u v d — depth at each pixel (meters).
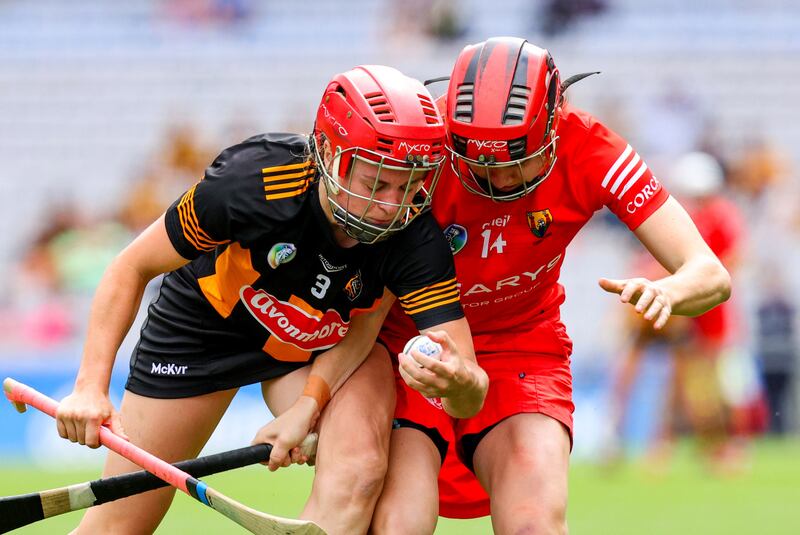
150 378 16.33
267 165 14.62
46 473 36.53
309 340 15.47
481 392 14.54
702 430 36.31
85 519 16.30
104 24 61.00
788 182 50.62
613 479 35.38
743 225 44.97
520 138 14.34
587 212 15.89
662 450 36.75
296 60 57.44
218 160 15.04
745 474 36.06
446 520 27.83
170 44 59.81
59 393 41.59
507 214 15.65
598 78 54.62
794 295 47.44
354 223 13.96
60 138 56.94
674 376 36.59
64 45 60.22
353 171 13.71
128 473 15.57
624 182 15.56
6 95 58.16
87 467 38.88
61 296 46.41
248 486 33.34
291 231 14.53
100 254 47.00
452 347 13.86
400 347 16.77
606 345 43.16
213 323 15.92
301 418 15.14
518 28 57.44
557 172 15.63
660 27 57.28
